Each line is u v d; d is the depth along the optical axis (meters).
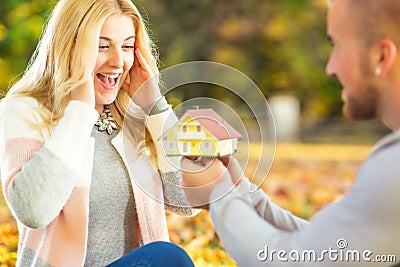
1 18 18.89
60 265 4.36
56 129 4.34
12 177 4.34
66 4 4.56
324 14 24.22
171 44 23.94
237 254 3.20
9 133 4.47
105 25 4.54
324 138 22.30
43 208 4.22
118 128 4.75
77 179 4.39
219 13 24.20
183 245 7.81
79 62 4.47
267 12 24.19
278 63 24.25
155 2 23.97
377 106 3.13
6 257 6.63
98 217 4.57
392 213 2.89
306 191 12.51
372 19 3.02
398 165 2.89
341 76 3.13
